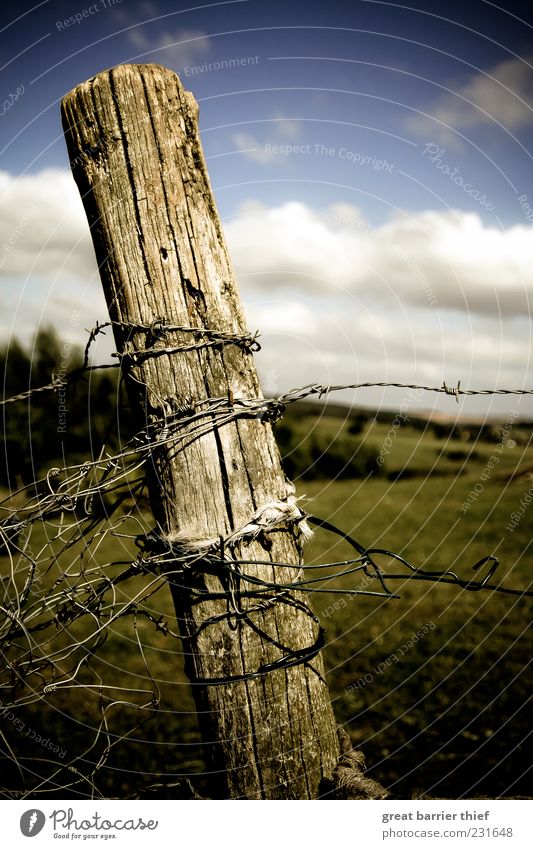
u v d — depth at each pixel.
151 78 1.55
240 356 1.58
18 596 1.62
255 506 1.58
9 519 1.64
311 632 1.66
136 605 1.64
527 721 4.20
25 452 7.33
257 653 1.59
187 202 1.55
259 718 1.60
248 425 1.59
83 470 1.62
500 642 5.83
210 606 1.59
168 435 1.56
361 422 23.39
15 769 3.75
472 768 3.67
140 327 1.55
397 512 13.20
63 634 6.48
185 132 1.57
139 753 4.14
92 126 1.54
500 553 9.56
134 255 1.54
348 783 1.65
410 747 4.03
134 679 5.53
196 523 1.57
